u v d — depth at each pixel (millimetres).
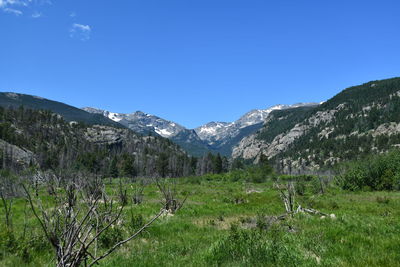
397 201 25250
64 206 6242
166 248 9656
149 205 22234
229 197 29953
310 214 15773
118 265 7828
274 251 7824
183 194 35156
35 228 11945
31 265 8289
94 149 149125
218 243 8594
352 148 187375
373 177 40188
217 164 149000
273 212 18734
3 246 9211
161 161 122438
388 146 162000
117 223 12273
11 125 159000
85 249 5465
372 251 7844
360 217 13852
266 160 116938
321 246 8336
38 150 98812
